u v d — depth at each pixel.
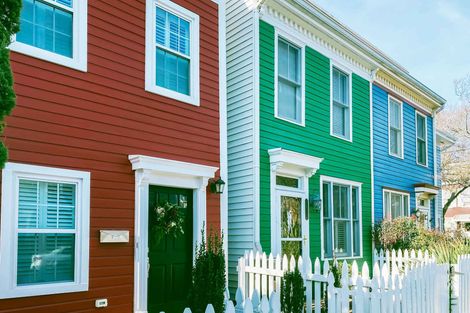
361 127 12.54
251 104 9.39
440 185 19.27
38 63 6.14
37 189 6.01
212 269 6.74
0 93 3.92
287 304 6.00
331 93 11.48
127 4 7.29
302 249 10.05
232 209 9.57
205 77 8.40
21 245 5.80
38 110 6.06
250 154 9.30
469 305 7.67
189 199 8.03
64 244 6.21
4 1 4.13
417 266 6.09
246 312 4.14
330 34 11.20
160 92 7.58
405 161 14.87
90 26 6.77
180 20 8.16
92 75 6.71
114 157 6.82
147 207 7.07
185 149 7.86
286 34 10.27
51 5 6.41
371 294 5.11
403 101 15.11
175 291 7.62
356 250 12.05
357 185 12.16
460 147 24.47
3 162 3.99
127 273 6.77
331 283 5.68
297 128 10.29
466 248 9.73
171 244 7.67
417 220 13.83
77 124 6.45
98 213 6.53
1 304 5.47
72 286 6.11
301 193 10.22
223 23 8.89
